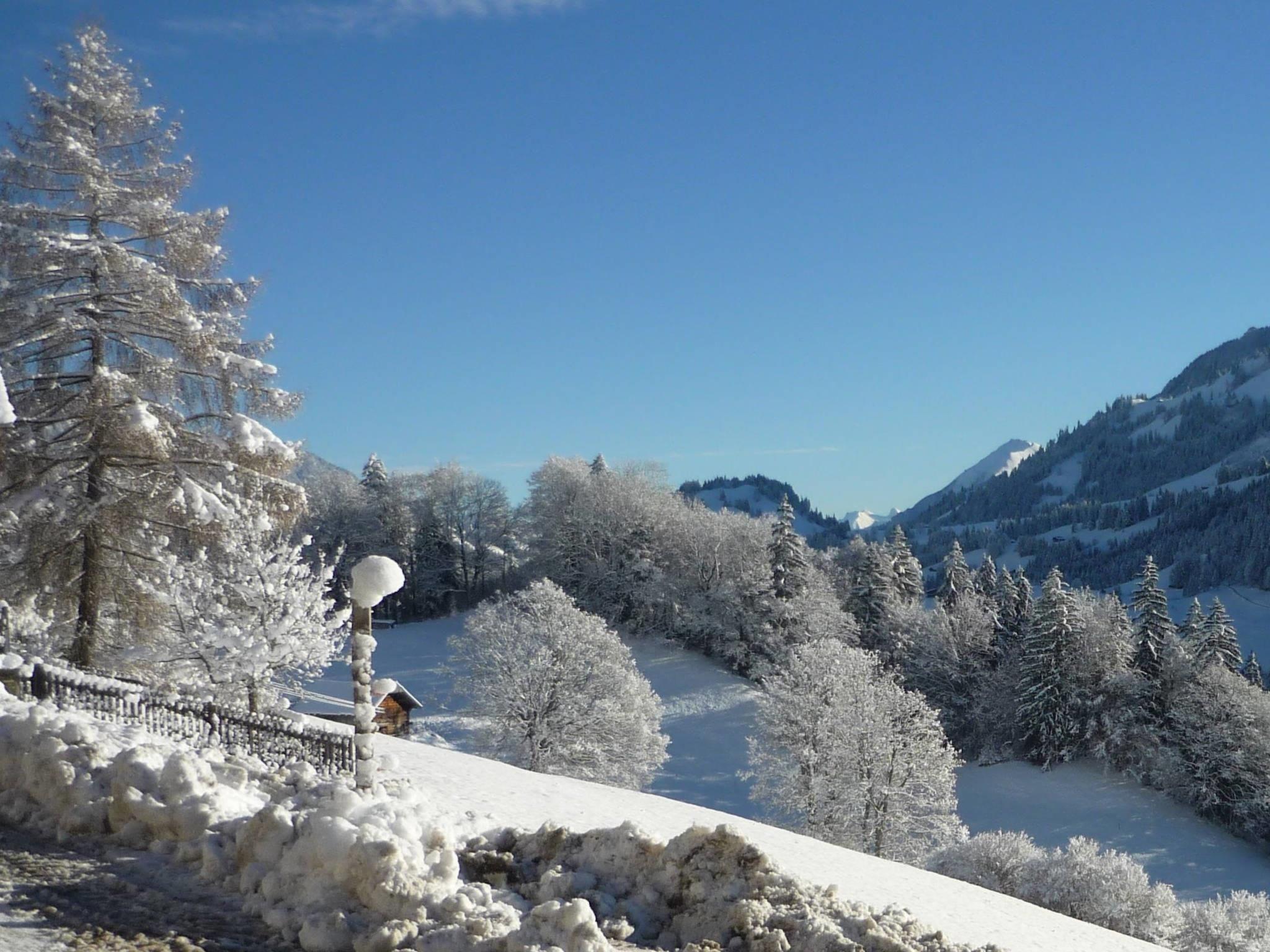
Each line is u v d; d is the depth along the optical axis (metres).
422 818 9.96
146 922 7.87
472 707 49.22
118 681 22.17
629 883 9.69
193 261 25.69
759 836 21.20
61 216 24.47
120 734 13.35
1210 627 72.62
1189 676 69.75
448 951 7.51
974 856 40.44
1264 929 38.09
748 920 8.83
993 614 83.31
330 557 97.44
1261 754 61.12
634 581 88.94
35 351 24.22
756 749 49.84
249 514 25.14
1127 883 36.84
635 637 88.06
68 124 25.05
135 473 25.12
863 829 44.56
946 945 9.24
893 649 83.00
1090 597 78.69
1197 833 61.72
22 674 16.83
